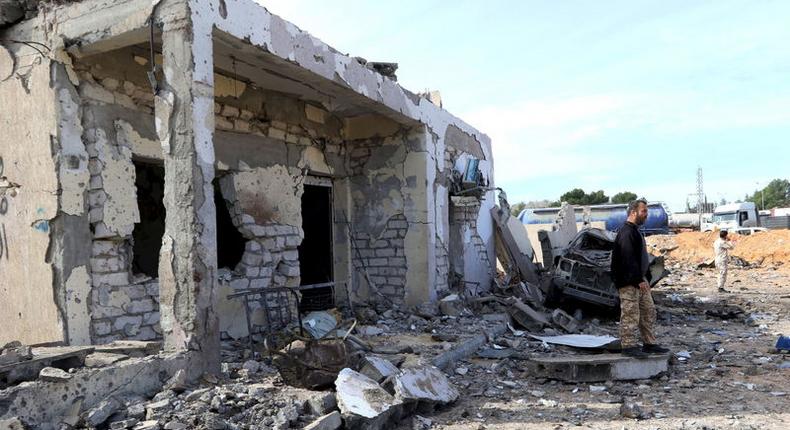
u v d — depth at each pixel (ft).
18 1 18.67
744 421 14.61
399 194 32.50
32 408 10.96
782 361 21.39
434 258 32.40
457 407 16.42
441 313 30.66
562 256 34.63
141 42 17.85
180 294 15.66
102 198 18.78
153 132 20.93
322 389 15.01
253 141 25.85
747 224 116.88
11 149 18.57
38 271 18.01
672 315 33.71
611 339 24.26
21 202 18.38
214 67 22.88
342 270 33.40
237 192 24.67
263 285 25.58
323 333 24.48
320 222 33.96
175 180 16.01
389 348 21.31
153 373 13.78
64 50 17.99
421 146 31.91
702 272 62.44
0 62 18.74
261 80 25.02
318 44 22.67
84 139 18.53
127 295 19.53
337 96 25.73
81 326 17.98
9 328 18.70
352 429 13.57
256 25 19.12
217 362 15.96
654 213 98.37
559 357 20.65
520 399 17.21
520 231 48.85
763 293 43.62
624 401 16.70
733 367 20.70
